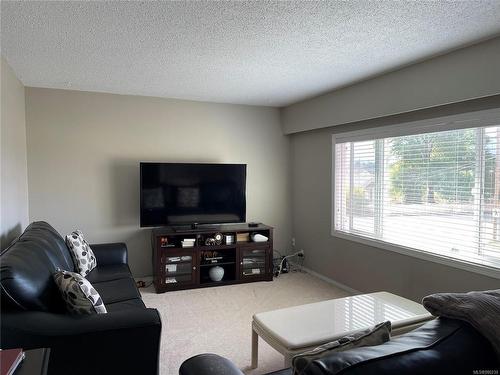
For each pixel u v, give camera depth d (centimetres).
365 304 252
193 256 414
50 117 401
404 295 338
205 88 397
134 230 439
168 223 424
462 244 288
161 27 231
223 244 430
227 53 281
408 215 338
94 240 423
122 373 179
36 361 140
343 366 85
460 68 266
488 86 247
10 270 171
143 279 444
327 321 223
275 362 252
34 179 396
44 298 183
